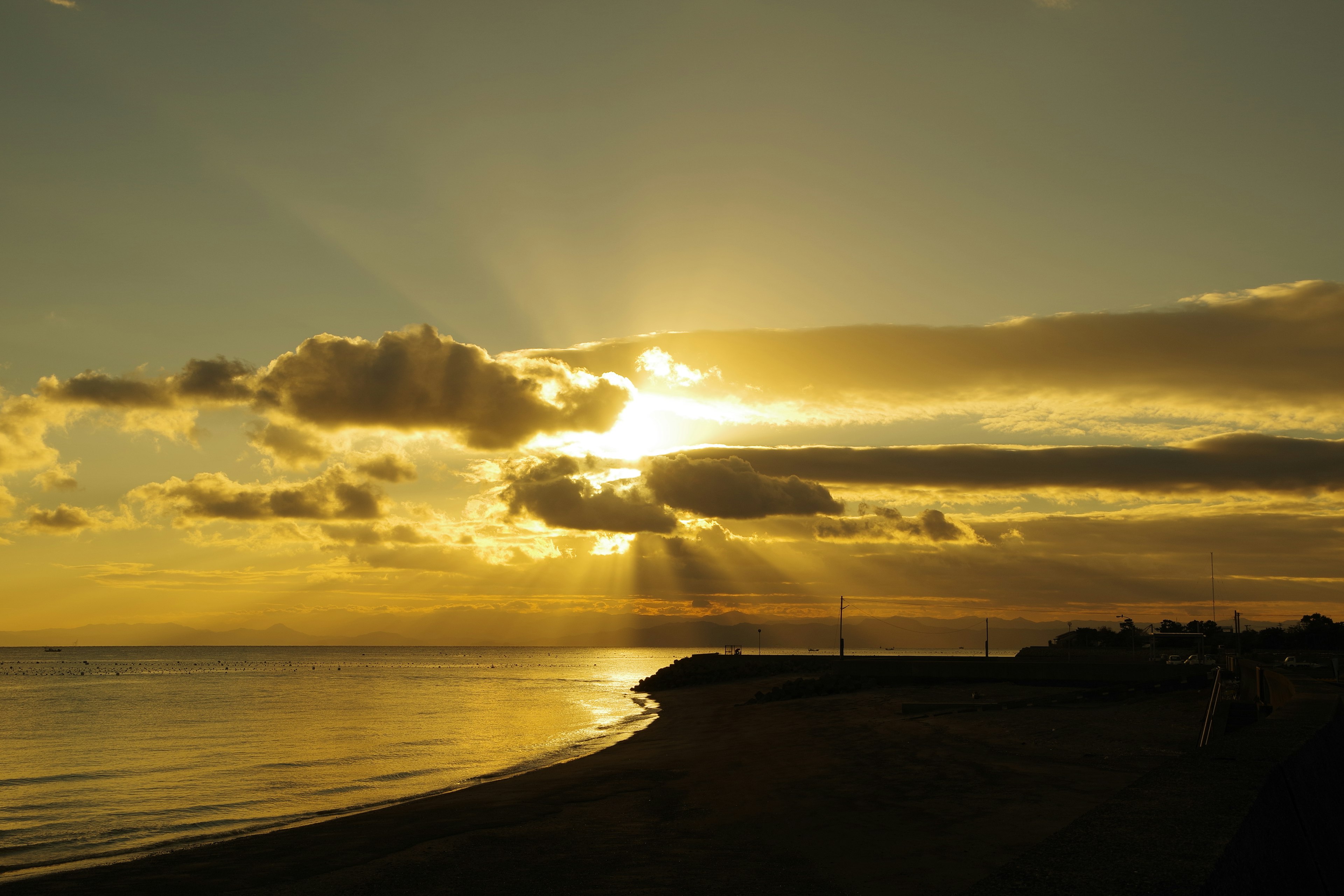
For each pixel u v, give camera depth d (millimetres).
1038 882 3955
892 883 12867
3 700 97562
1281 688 24578
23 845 22906
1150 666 54250
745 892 12680
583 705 82875
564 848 16141
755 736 37750
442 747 45812
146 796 31141
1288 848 5918
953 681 60562
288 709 78438
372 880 14633
